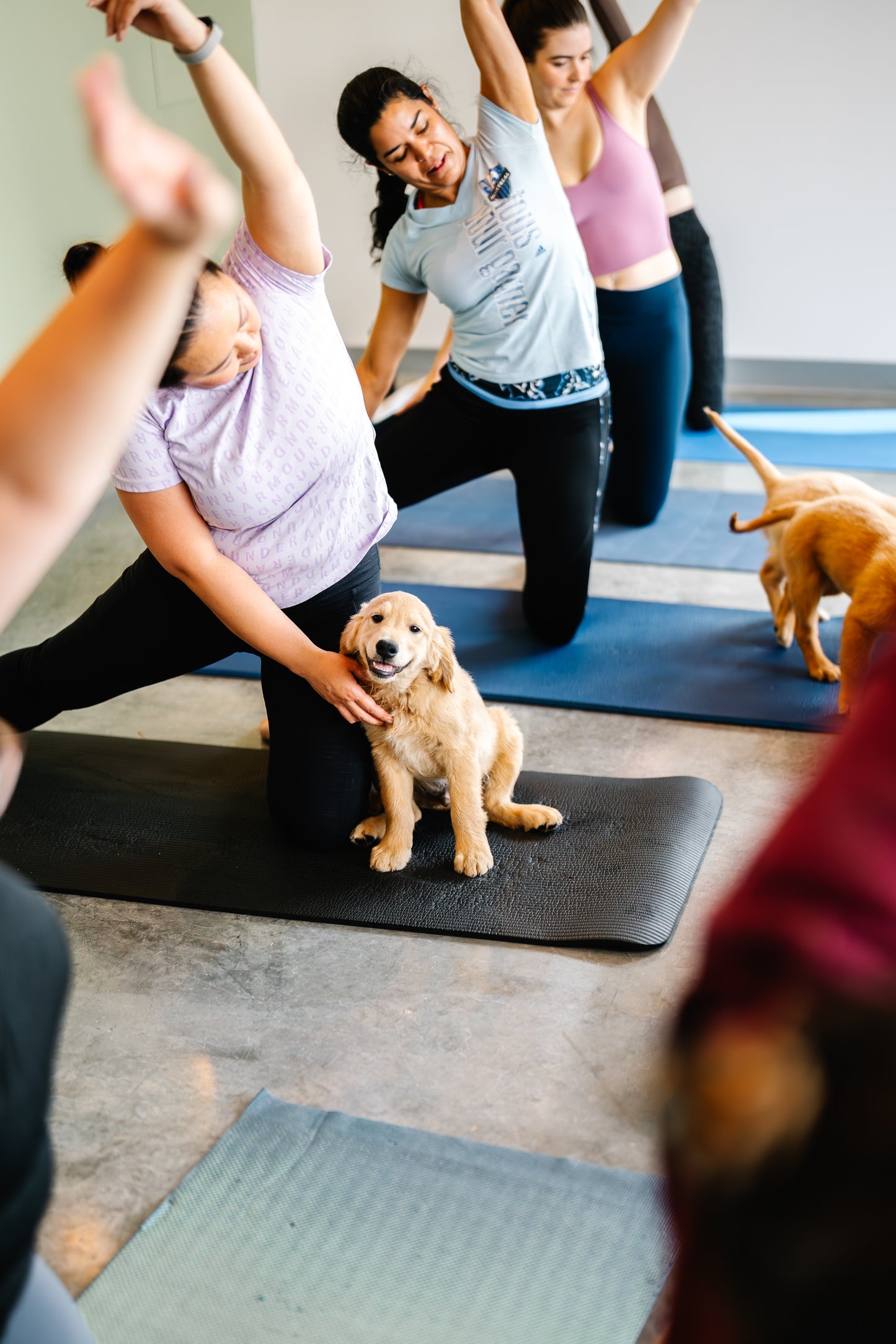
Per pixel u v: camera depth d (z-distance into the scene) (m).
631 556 4.12
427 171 2.86
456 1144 1.71
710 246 5.34
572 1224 1.56
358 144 2.83
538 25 3.35
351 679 2.22
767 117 5.49
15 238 4.57
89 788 2.78
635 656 3.36
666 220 3.89
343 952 2.18
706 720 3.00
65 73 4.73
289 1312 1.46
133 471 2.04
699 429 5.53
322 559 2.25
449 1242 1.54
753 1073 0.36
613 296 3.82
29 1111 0.78
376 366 3.34
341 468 2.15
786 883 0.41
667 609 3.68
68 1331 0.93
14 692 2.58
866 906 0.39
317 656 2.22
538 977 2.08
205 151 5.68
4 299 4.55
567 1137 1.73
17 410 0.56
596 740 2.95
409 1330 1.43
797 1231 0.37
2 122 4.44
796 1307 0.38
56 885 2.40
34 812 2.68
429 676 2.25
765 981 0.38
